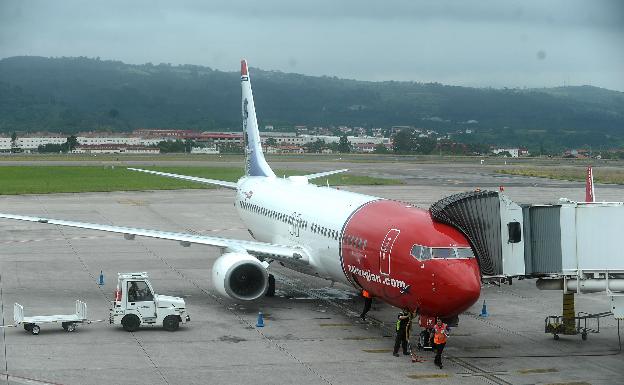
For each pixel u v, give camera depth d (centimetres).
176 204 8619
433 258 3050
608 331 3653
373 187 10519
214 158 18488
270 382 2823
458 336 3544
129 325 3497
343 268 3688
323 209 4066
